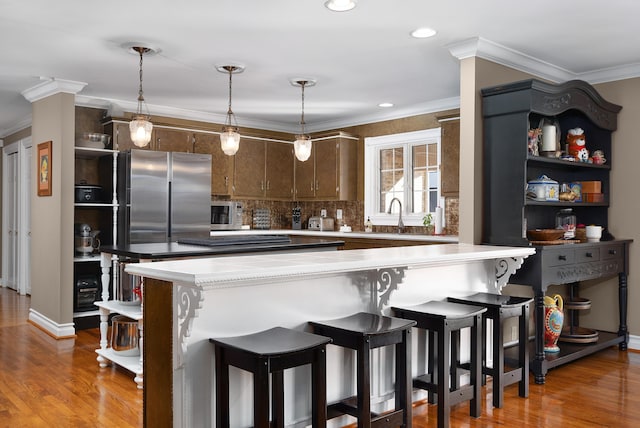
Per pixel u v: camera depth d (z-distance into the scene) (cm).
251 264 234
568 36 363
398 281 285
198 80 489
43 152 523
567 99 387
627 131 441
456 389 306
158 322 235
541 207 437
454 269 343
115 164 549
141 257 346
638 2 304
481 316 294
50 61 426
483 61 383
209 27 349
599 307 461
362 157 671
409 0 303
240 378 241
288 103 591
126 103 586
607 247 412
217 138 654
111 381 363
